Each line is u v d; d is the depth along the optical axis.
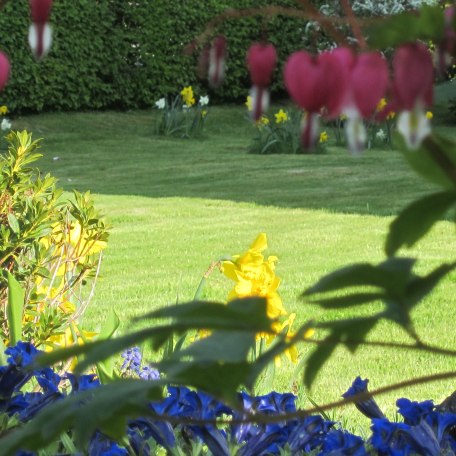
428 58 1.38
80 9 29.70
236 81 33.19
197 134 29.30
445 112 29.88
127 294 11.24
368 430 6.64
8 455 1.69
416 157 1.80
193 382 1.74
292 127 26.45
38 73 29.30
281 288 11.49
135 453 3.25
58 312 6.54
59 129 28.62
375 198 18.83
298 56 1.44
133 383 1.74
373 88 1.38
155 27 31.47
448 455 3.19
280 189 20.22
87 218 6.53
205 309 1.64
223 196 19.38
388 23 1.44
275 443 3.32
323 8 25.55
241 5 32.22
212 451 3.12
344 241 14.57
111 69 31.03
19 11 28.45
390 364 8.52
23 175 6.52
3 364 4.60
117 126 29.75
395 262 1.72
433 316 10.13
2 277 6.23
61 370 5.72
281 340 1.71
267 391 5.41
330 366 8.48
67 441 3.09
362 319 1.75
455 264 1.74
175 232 15.55
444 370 8.36
